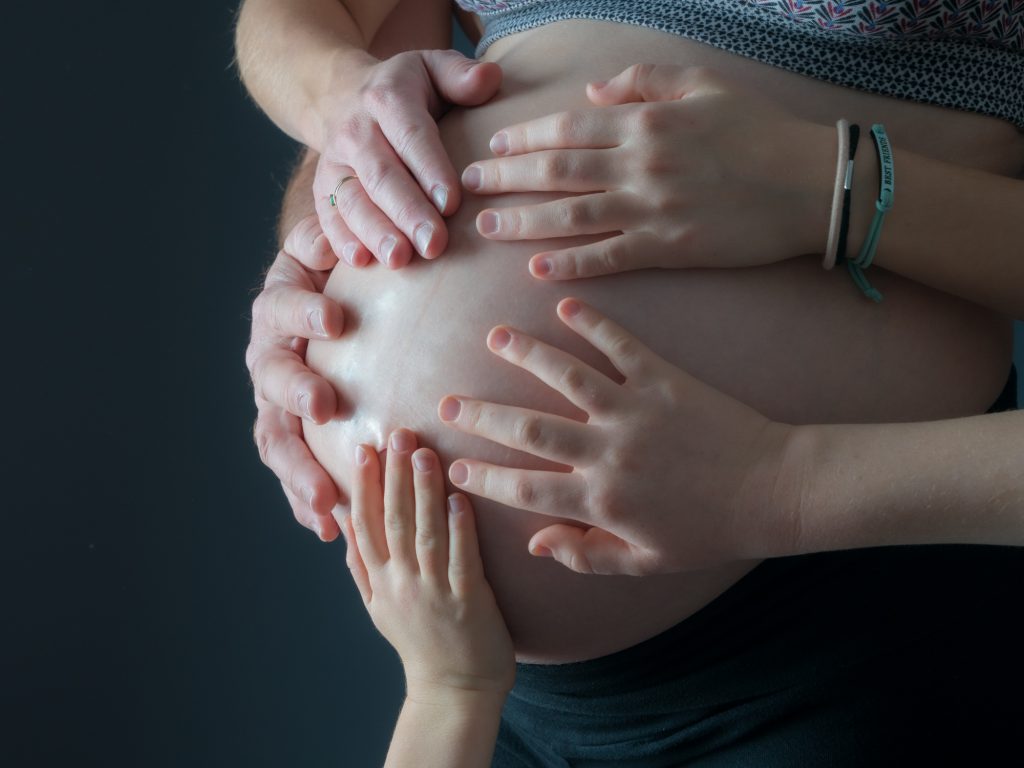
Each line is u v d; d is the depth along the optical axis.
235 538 1.88
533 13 0.92
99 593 1.83
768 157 0.72
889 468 0.67
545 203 0.75
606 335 0.72
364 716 1.92
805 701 0.79
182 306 1.85
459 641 0.81
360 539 0.83
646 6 0.85
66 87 1.78
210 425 1.87
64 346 1.80
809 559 0.80
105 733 1.84
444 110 0.92
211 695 1.88
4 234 1.76
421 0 1.29
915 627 0.79
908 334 0.78
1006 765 0.78
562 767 0.96
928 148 0.80
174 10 1.82
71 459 1.81
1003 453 0.65
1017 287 0.74
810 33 0.79
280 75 1.05
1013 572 0.83
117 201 1.81
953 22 0.76
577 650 0.84
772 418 0.77
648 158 0.72
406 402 0.80
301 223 0.96
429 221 0.79
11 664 1.78
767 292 0.77
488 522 0.78
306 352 0.91
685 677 0.83
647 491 0.70
